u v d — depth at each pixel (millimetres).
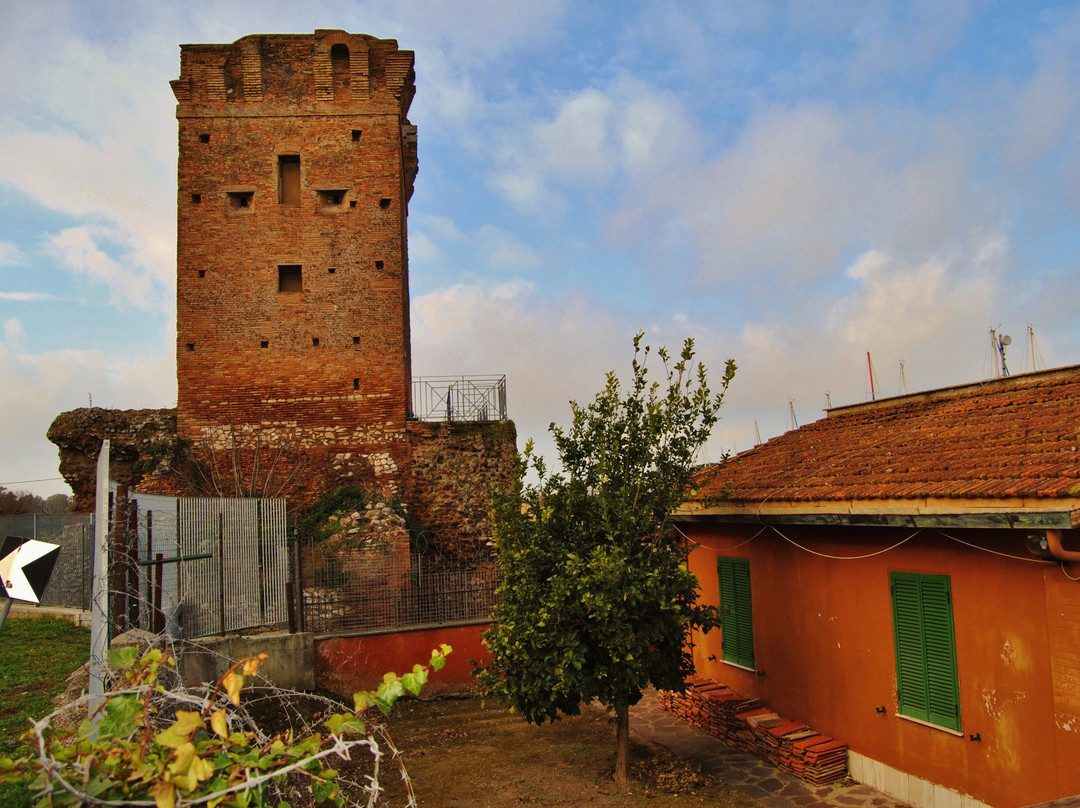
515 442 23359
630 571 9844
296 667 14469
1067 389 10500
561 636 9820
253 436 22250
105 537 8719
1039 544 7512
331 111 23516
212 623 13672
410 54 23859
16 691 11203
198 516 13555
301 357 22688
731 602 13398
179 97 23219
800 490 10820
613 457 10680
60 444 21812
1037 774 7773
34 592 5625
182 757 3400
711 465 14406
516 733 13398
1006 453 8820
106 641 8258
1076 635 7426
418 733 13523
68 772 3529
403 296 24078
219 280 22750
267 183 23172
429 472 22562
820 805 9594
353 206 23344
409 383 24891
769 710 12188
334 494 21531
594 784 10648
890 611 9773
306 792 6035
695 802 9844
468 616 16750
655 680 10742
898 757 9594
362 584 16266
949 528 8828
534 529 10547
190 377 22328
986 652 8406
